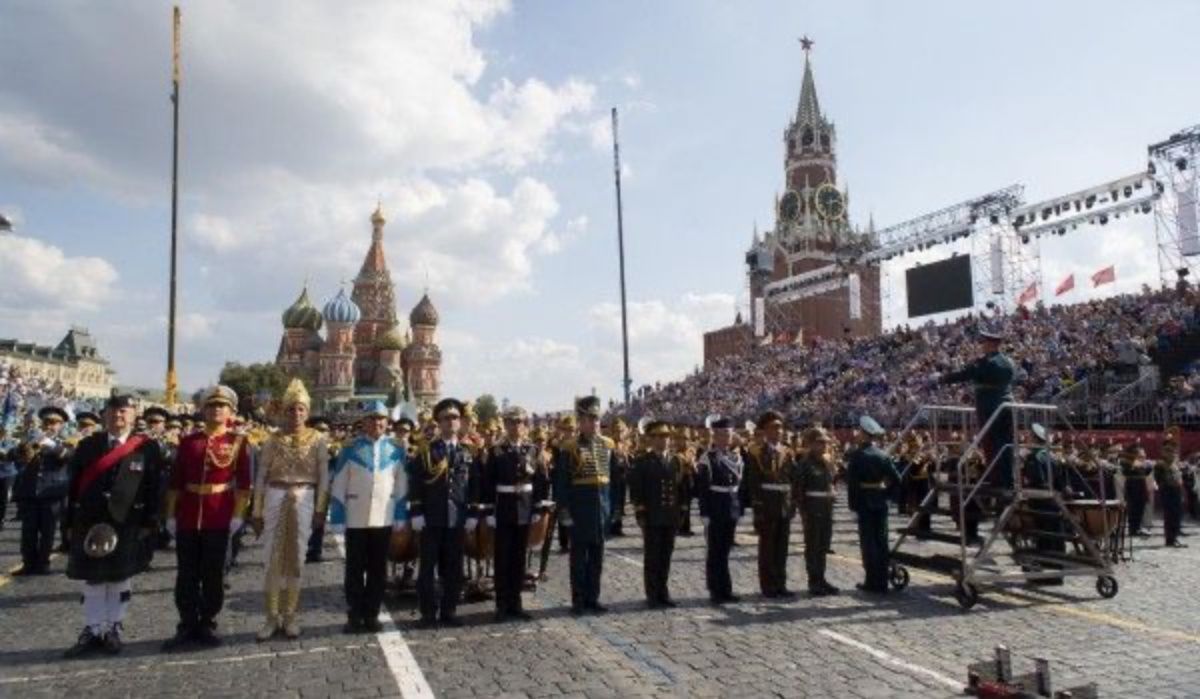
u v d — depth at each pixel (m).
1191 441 22.31
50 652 7.65
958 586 9.56
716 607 9.68
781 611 9.45
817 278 57.31
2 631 8.54
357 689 6.45
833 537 16.55
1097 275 38.72
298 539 8.36
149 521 7.85
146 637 8.26
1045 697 5.81
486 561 11.33
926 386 34.41
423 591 8.75
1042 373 30.52
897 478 10.88
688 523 17.09
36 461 12.68
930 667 7.05
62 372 118.56
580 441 9.70
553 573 12.38
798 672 6.89
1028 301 40.84
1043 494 10.18
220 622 8.88
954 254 42.72
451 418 9.03
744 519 20.81
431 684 6.57
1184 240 31.95
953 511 11.83
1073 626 8.65
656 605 9.76
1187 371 26.64
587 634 8.27
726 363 63.34
